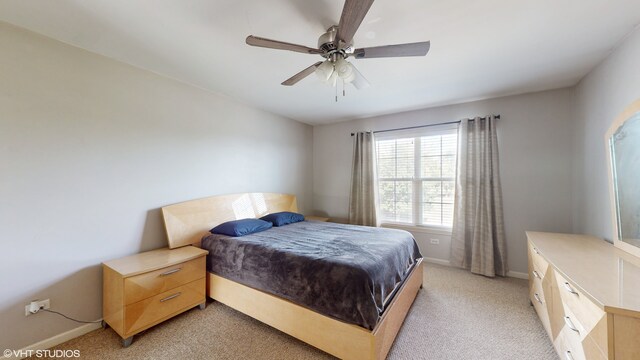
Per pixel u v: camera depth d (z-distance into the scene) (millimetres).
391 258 2045
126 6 1507
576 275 1361
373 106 3590
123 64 2240
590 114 2406
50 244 1839
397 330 1889
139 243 2365
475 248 3170
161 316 2023
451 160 3539
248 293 2131
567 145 2822
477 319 2162
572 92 2787
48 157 1834
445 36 1831
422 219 3785
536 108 2969
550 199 2910
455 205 3385
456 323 2105
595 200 2324
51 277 1842
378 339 1524
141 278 1902
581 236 2332
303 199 4625
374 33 1779
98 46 1975
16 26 1701
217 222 2957
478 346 1820
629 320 997
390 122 4000
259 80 2660
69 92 1934
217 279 2404
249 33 1791
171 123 2615
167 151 2582
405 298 2121
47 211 1828
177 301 2143
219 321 2164
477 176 3186
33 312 1745
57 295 1867
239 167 3400
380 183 4184
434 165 3676
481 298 2539
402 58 2174
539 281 1997
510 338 1904
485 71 2434
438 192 3646
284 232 2820
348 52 1611
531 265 2283
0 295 1643
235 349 1803
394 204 4035
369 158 4105
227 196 3143
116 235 2203
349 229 2992
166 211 2494
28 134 1750
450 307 2363
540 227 2961
